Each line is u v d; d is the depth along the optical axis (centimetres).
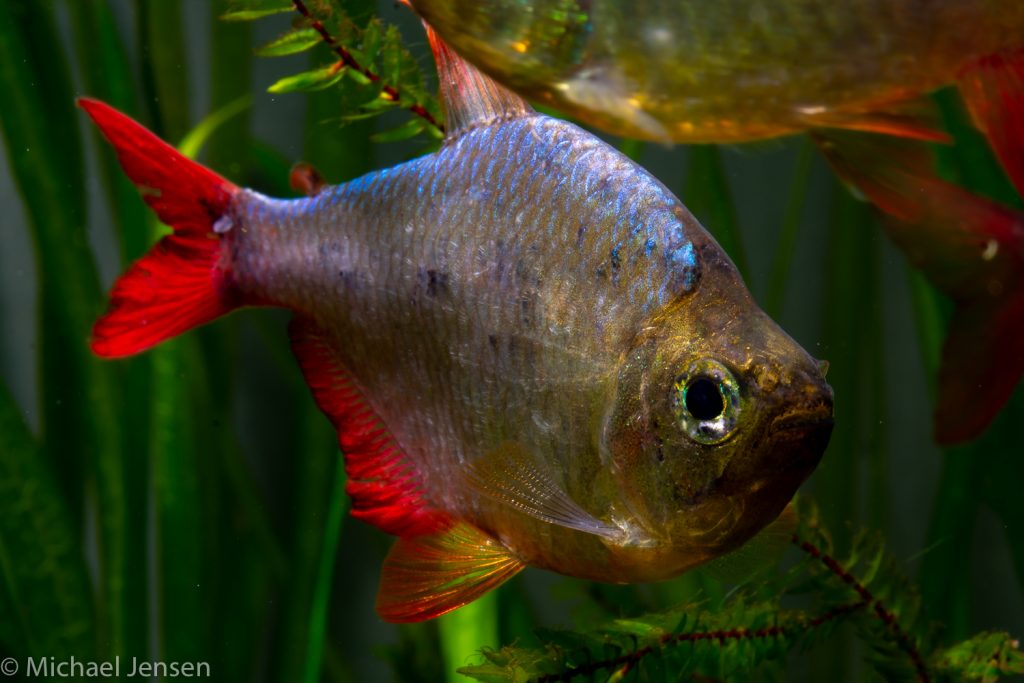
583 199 30
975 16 27
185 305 33
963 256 33
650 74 27
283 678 74
